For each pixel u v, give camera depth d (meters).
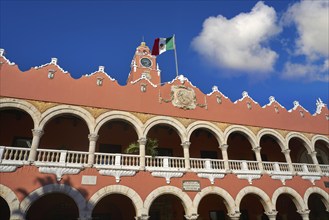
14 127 20.67
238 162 23.55
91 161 18.02
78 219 16.14
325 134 28.53
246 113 25.64
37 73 19.45
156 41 29.45
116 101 20.94
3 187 15.40
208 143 26.61
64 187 16.61
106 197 21.78
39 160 17.97
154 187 18.89
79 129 22.50
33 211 19.47
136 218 17.59
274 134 25.75
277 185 22.84
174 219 22.84
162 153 24.52
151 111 21.73
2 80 18.20
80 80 20.61
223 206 24.98
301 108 29.05
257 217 25.73
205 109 23.97
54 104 18.92
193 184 20.03
